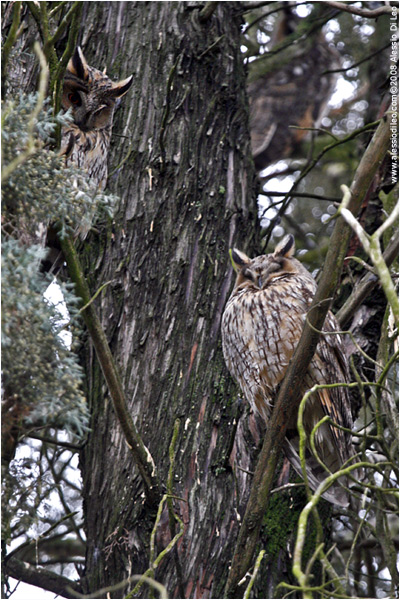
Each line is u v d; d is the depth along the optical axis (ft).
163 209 25.05
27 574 23.18
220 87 27.12
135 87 26.68
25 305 13.75
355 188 18.48
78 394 14.53
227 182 26.21
